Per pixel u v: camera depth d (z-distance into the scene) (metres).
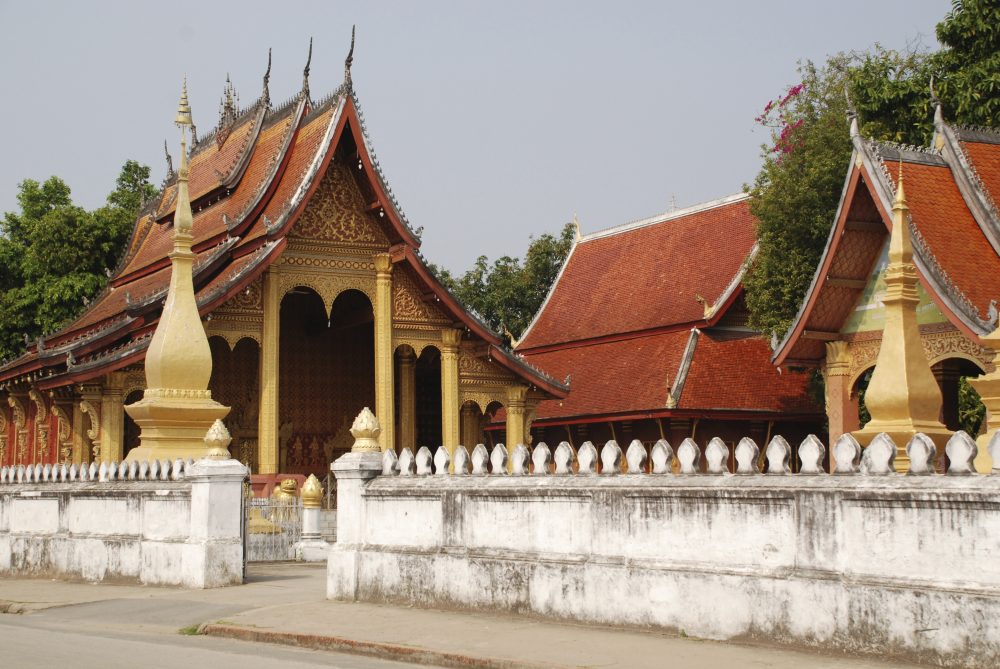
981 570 10.91
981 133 30.89
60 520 24.55
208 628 16.14
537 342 57.31
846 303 31.67
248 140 42.97
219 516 20.61
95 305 50.41
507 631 14.45
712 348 47.22
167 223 48.56
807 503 12.37
